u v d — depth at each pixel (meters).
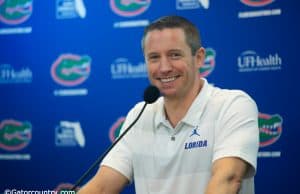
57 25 6.45
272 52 5.68
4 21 6.61
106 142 6.23
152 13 6.12
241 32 5.78
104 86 6.26
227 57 5.82
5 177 6.55
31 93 6.51
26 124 6.51
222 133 3.19
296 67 5.60
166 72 3.18
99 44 6.29
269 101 5.68
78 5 6.38
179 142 3.34
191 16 5.96
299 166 5.56
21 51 6.55
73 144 6.34
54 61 6.45
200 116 3.34
